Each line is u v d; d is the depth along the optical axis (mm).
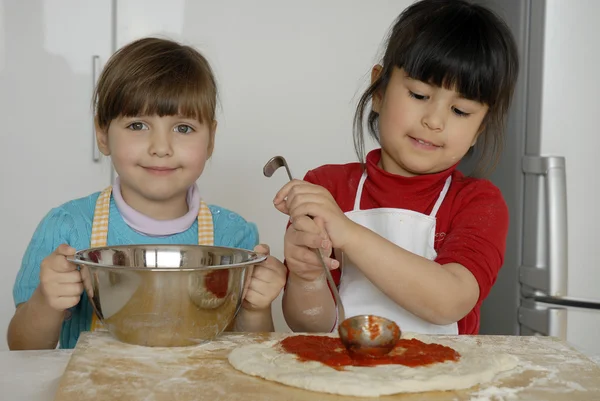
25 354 1097
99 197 1450
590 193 1928
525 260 1985
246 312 1265
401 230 1376
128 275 972
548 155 1924
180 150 1320
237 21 2256
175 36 2229
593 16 1909
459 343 1087
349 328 958
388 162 1408
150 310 990
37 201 2203
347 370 915
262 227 2303
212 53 2254
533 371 962
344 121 2318
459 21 1260
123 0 2191
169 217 1434
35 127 2184
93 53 2186
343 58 2305
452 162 1329
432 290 1130
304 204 1143
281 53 2281
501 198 1385
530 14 1956
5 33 2152
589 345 1927
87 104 2193
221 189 2285
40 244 1393
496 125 1436
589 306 1919
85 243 1397
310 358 959
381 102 1389
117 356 971
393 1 2312
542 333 1933
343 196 1448
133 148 1308
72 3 2170
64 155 2201
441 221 1374
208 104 1353
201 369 929
